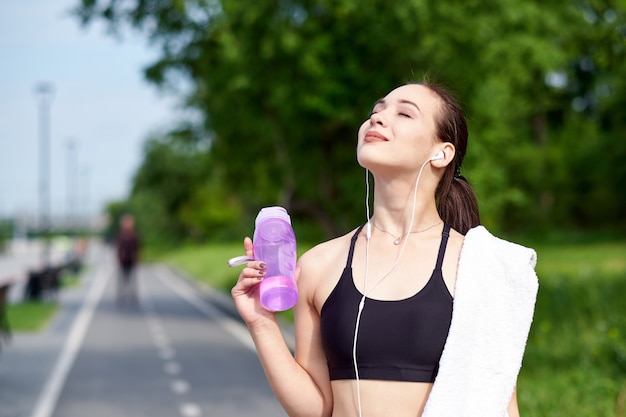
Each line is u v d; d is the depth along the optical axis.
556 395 9.91
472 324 2.69
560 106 24.08
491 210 23.09
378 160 2.89
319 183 26.36
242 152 27.77
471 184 3.55
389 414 2.70
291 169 25.53
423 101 2.95
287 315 21.62
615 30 14.51
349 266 2.89
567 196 75.56
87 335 20.98
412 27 20.55
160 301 33.84
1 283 17.48
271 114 24.20
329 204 25.42
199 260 63.91
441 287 2.76
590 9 18.89
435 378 2.69
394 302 2.75
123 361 16.48
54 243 122.25
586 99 22.52
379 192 2.97
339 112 21.94
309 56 21.20
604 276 24.94
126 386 13.62
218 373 15.08
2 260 74.19
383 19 21.12
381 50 21.59
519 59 22.27
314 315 2.99
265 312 2.97
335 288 2.87
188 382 14.08
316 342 2.98
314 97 21.88
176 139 29.14
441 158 2.95
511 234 70.75
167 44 24.83
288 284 2.90
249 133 27.03
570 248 60.38
